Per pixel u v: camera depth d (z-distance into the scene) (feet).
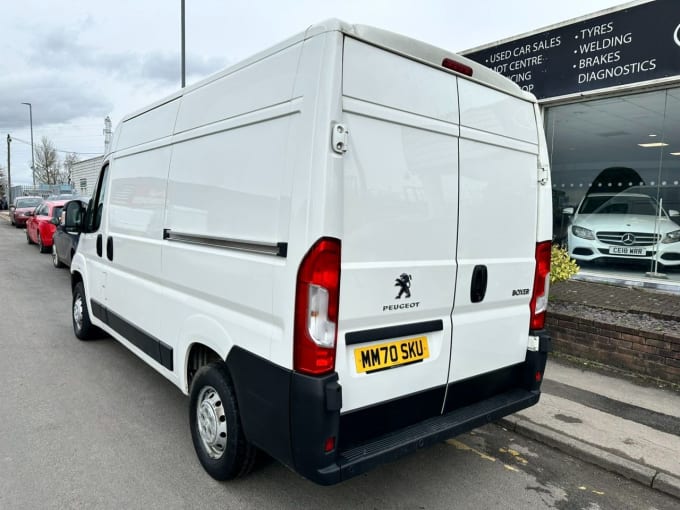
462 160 9.70
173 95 12.32
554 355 18.40
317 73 7.71
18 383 15.85
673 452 11.82
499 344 10.82
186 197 11.21
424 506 10.01
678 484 10.52
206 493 10.15
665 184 23.40
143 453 11.69
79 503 9.70
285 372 8.05
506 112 10.62
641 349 16.33
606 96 24.29
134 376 16.60
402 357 9.02
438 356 9.61
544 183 11.51
